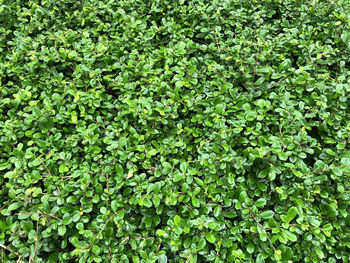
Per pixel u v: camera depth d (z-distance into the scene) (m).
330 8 3.12
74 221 1.85
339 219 1.96
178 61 2.75
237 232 1.94
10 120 2.26
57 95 2.38
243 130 2.37
